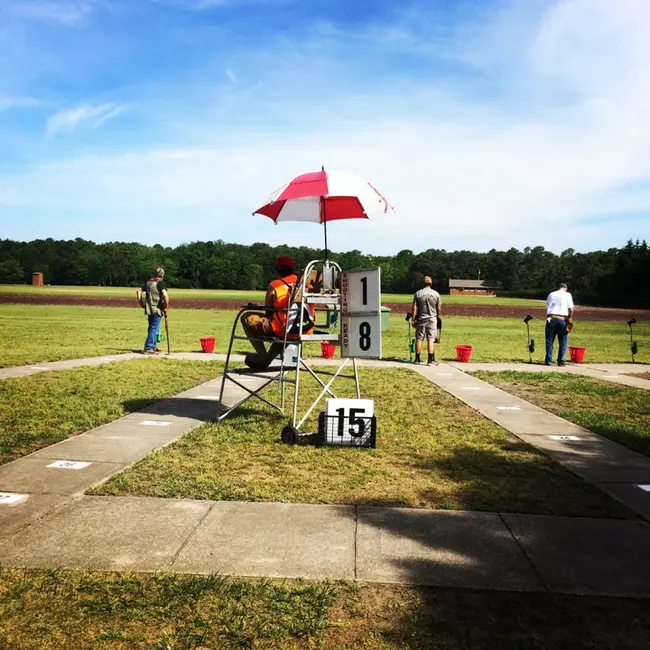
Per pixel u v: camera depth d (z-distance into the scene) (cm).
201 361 1349
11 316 3097
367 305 646
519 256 18575
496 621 299
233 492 474
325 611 304
